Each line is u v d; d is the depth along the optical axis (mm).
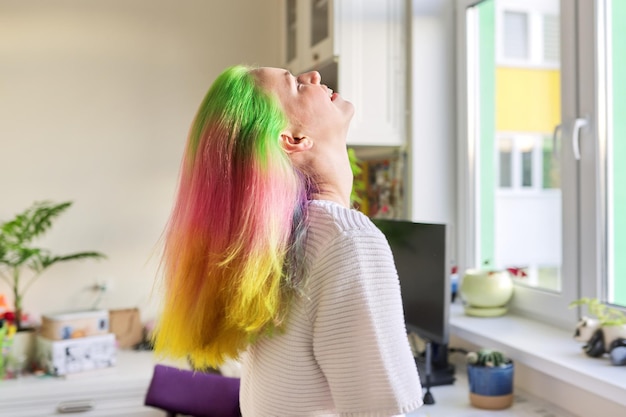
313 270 876
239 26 2891
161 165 2783
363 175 2682
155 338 1019
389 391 830
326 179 993
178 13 2809
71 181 2676
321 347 861
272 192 885
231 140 910
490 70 2225
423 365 1963
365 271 855
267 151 898
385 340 843
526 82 2049
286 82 990
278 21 2930
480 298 2068
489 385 1652
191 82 2822
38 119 2643
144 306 2750
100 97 2711
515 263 2131
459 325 1964
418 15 2299
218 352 930
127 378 2240
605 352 1570
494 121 2211
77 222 2684
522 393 1797
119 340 2627
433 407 1675
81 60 2689
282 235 883
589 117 1768
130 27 2748
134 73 2752
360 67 2260
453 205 2354
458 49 2318
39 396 2156
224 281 889
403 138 2318
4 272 2578
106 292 2707
